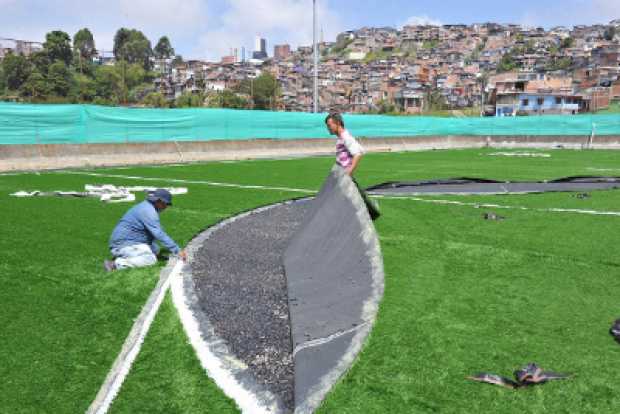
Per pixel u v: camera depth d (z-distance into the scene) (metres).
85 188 10.88
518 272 5.29
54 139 16.12
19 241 6.31
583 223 7.69
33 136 15.64
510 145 33.16
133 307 4.30
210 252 6.02
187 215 8.31
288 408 2.89
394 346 3.58
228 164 18.23
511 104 70.44
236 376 3.24
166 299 4.50
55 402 2.90
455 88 103.94
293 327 3.84
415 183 12.17
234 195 10.52
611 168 16.97
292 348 3.62
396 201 9.78
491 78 82.00
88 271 5.19
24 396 2.95
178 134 19.70
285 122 23.97
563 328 3.89
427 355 3.45
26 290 4.62
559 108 67.44
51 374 3.20
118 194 9.81
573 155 24.17
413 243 6.49
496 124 33.97
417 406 2.85
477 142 33.88
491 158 22.25
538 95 68.88
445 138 32.72
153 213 5.34
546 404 2.86
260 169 16.39
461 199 10.08
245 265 5.53
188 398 2.98
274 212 8.60
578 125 32.56
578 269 5.37
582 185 12.08
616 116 32.03
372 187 11.77
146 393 3.02
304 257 5.27
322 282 4.63
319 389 3.00
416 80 108.06
